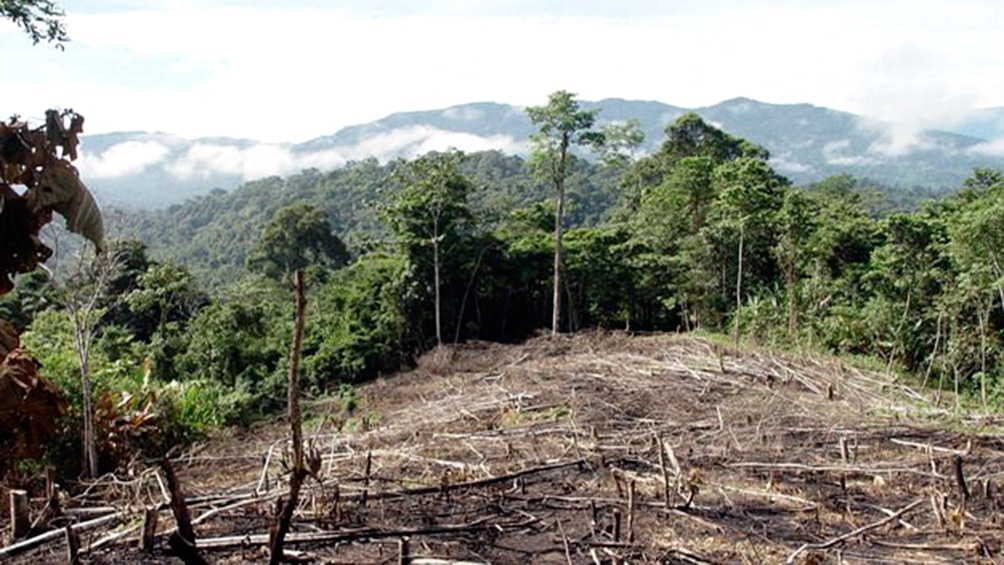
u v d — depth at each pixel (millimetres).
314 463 4430
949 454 10016
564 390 15781
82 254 11094
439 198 28016
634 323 31438
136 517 7516
